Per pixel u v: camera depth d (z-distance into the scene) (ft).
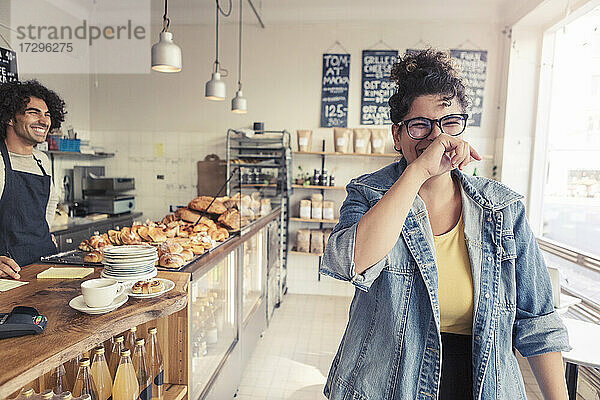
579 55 12.42
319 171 17.52
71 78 17.31
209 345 7.77
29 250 8.70
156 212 18.49
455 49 16.51
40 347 3.54
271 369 11.01
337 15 16.93
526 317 3.39
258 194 14.07
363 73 17.04
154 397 5.89
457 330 3.39
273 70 17.48
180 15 17.70
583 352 6.66
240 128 17.79
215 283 8.09
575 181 12.16
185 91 17.98
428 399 3.23
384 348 3.31
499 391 3.22
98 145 18.57
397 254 3.32
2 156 8.41
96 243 7.59
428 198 3.48
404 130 3.26
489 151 16.58
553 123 14.30
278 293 15.93
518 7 14.69
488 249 3.30
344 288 17.75
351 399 3.37
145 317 4.56
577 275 11.21
